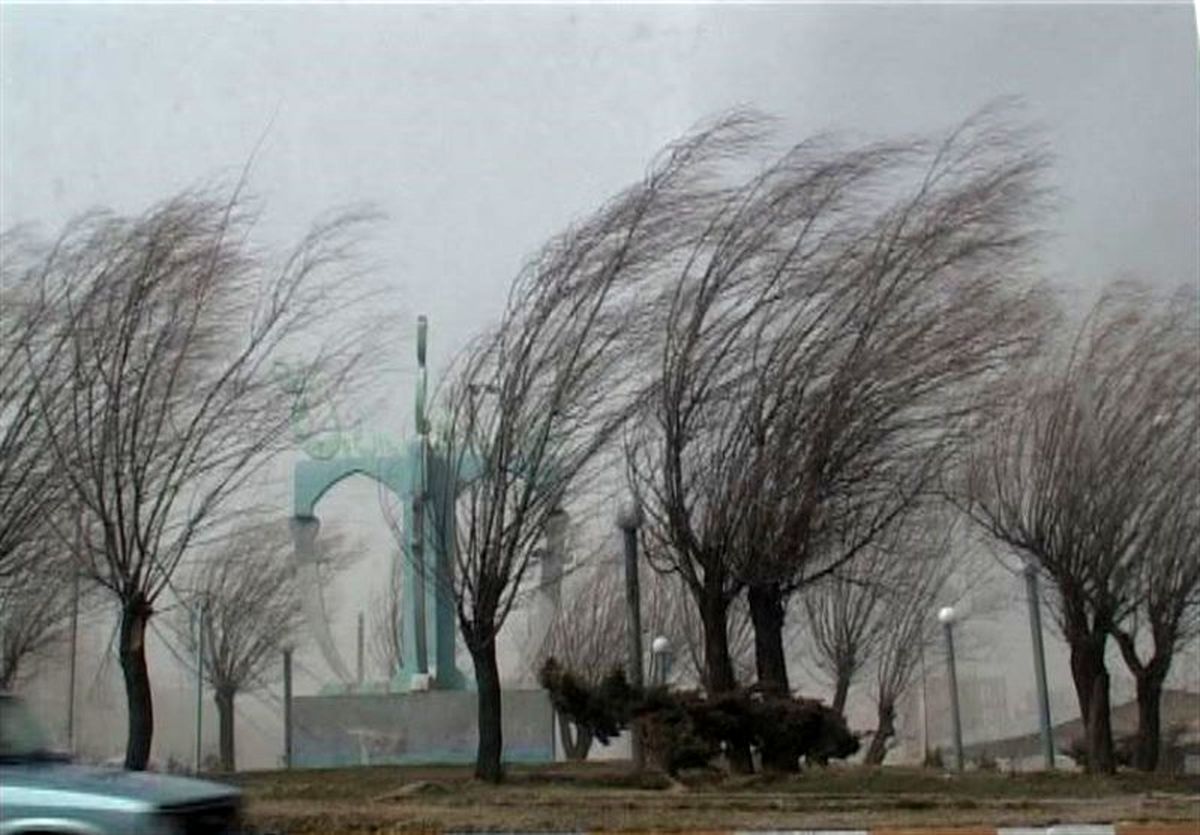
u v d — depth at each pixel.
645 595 17.52
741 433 17.55
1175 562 17.30
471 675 17.67
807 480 17.36
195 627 18.05
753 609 17.39
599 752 17.20
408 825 14.33
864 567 17.39
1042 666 17.17
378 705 17.64
